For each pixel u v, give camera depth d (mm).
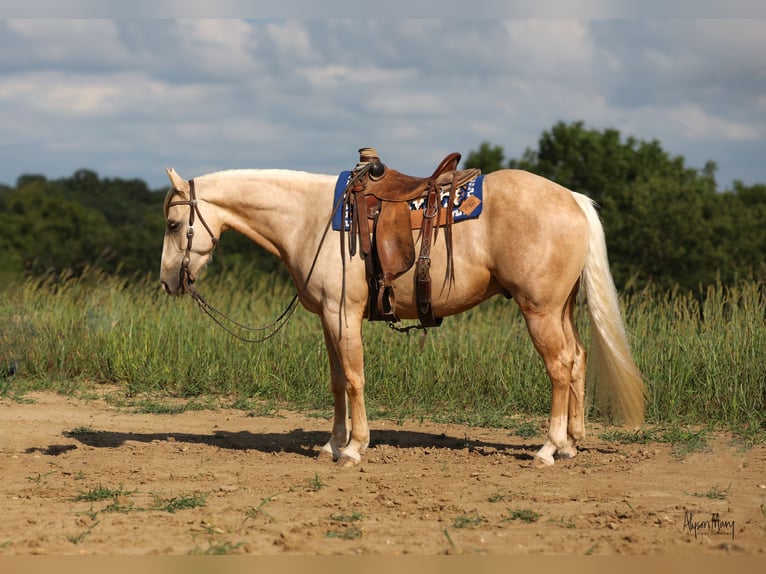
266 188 7621
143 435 8820
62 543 5148
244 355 11594
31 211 66625
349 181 7359
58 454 7883
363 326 11469
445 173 7309
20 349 12297
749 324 9969
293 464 7496
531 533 5301
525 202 7027
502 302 12984
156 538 5250
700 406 9367
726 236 32000
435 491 6387
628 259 31094
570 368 7234
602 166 43469
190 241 7648
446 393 10500
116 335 12352
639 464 7289
